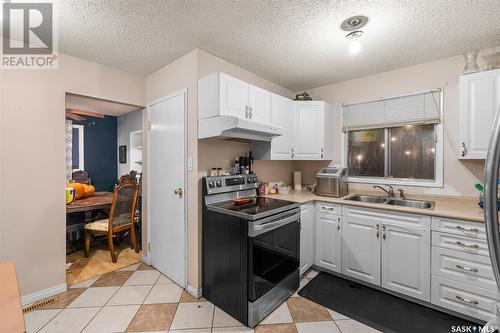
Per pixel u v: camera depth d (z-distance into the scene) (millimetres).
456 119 2395
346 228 2408
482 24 1802
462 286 1802
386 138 2867
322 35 1968
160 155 2645
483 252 1713
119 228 3078
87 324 1805
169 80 2482
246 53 2287
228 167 2512
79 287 2334
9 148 1938
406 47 2184
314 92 3361
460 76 2102
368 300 2107
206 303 2094
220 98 1982
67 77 2240
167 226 2551
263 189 2799
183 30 1882
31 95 2043
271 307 1954
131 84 2717
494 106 1951
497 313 596
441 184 2488
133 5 1569
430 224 1931
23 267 2012
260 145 2707
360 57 2396
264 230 1852
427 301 1958
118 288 2326
